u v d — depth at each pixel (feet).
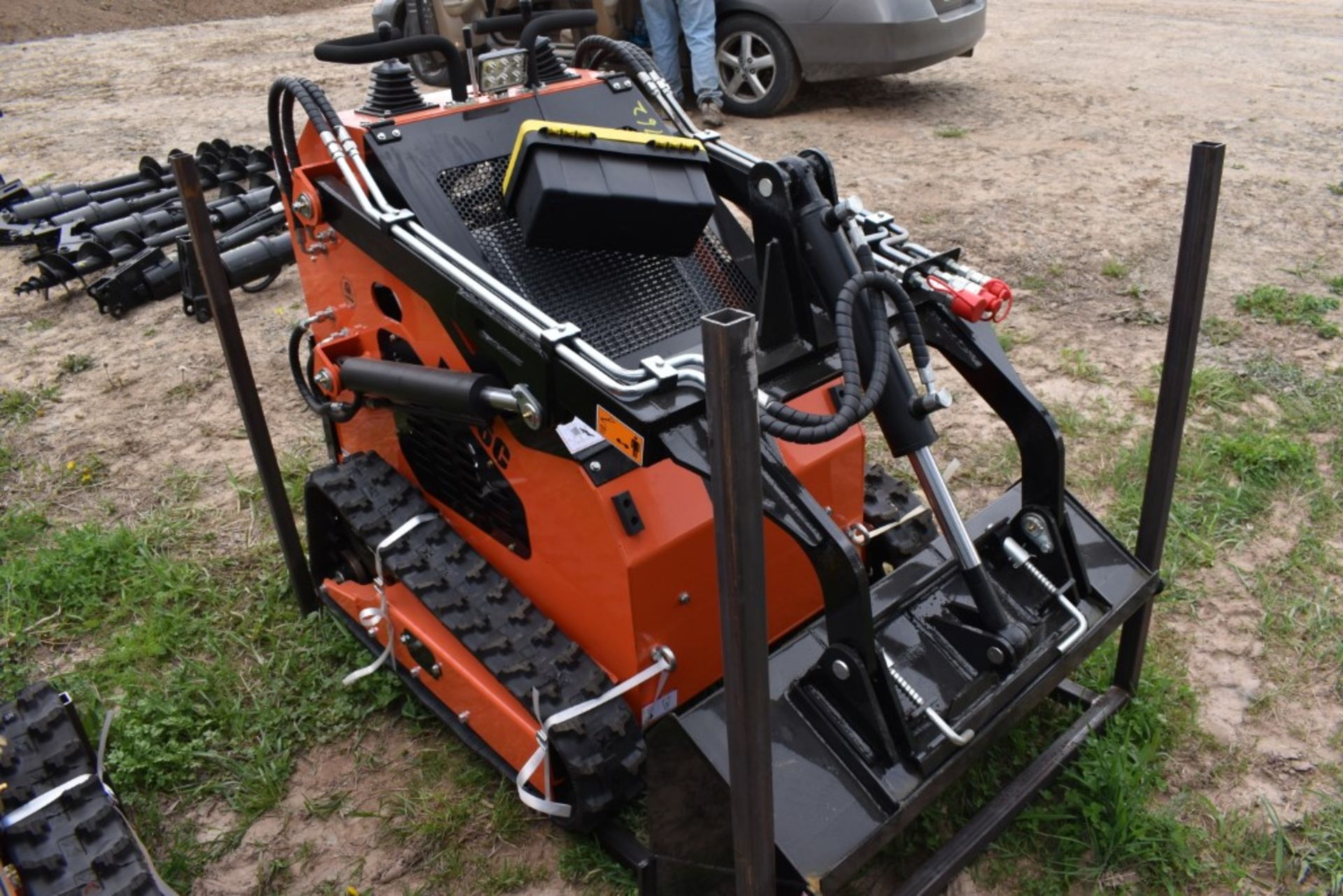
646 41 25.32
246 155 22.57
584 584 8.15
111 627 11.35
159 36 41.50
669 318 8.64
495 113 8.96
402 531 9.24
